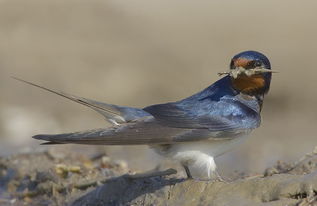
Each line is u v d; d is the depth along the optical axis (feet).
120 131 26.71
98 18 74.95
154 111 28.37
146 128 27.27
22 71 67.05
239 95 29.40
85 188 32.45
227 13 76.74
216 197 25.59
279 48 70.03
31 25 72.74
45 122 59.31
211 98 29.35
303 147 49.16
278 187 24.61
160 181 29.25
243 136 28.81
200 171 28.35
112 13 76.23
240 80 29.07
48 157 38.70
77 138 25.58
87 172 34.78
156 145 27.99
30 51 69.31
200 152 27.73
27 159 38.60
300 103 63.77
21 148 45.09
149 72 67.72
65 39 71.20
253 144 49.75
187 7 78.18
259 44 71.20
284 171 30.48
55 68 67.62
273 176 25.61
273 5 77.36
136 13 76.84
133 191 29.25
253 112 29.19
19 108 61.77
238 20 75.05
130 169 36.35
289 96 64.28
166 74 67.82
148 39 72.33
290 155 45.55
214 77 67.87
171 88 66.80
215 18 76.13
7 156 39.99
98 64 68.28
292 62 67.67
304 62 67.87
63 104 63.67
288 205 23.79
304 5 76.89
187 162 28.04
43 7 74.84
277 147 48.57
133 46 70.79
